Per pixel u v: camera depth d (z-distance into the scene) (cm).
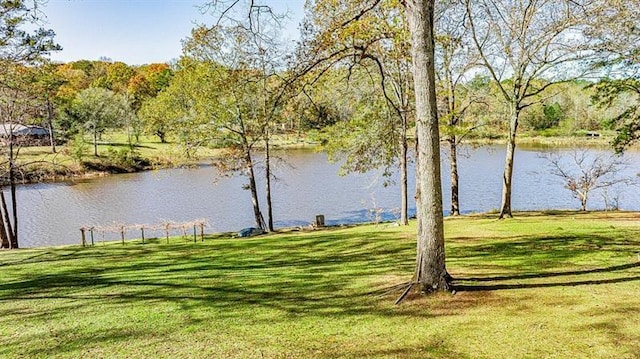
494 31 1555
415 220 2081
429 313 571
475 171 3978
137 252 1515
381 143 1869
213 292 805
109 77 8238
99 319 679
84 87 7825
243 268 1066
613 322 507
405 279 751
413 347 478
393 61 1384
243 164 2192
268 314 637
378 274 847
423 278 644
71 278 1067
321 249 1315
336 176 4044
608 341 462
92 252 1566
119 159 4781
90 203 3170
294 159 5209
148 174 4544
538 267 789
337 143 1934
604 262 805
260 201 3166
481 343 475
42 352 552
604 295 599
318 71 875
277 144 2364
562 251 941
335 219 2609
